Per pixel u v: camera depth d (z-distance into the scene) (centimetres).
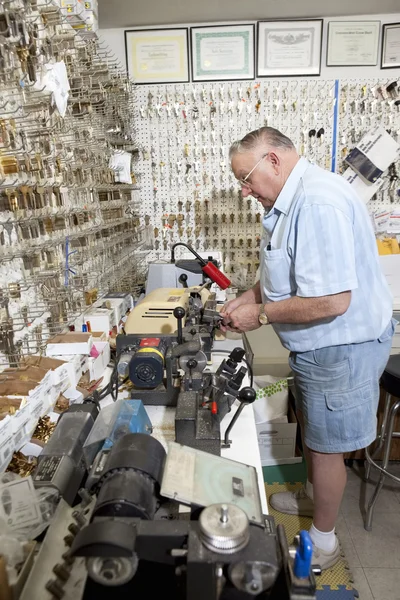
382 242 260
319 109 258
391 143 254
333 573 173
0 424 90
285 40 249
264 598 61
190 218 275
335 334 136
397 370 187
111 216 210
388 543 189
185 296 175
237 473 81
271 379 207
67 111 152
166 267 222
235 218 272
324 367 141
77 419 99
